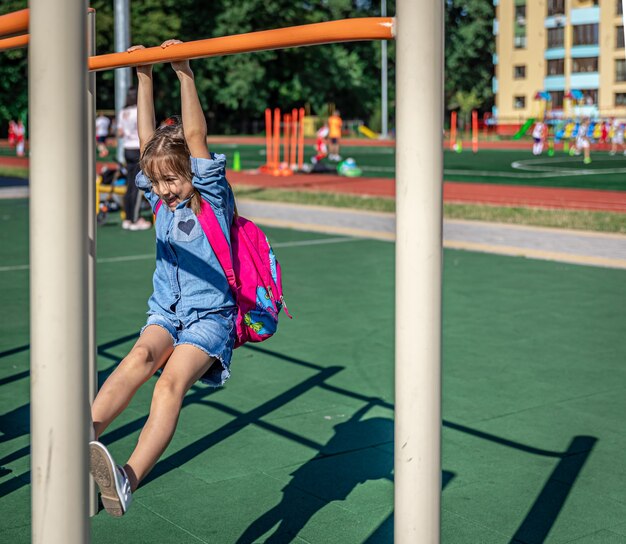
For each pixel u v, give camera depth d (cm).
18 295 914
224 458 473
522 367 648
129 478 276
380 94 7894
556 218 1527
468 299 895
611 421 534
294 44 272
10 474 449
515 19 7431
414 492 223
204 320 319
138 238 1337
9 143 5234
